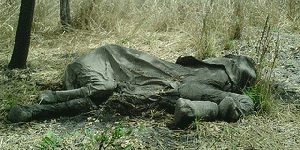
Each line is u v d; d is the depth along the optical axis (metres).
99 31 8.13
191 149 3.21
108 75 4.43
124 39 7.50
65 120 3.97
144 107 4.07
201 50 6.29
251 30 7.13
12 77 5.30
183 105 3.58
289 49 6.15
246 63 4.48
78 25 8.62
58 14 8.96
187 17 8.56
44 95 4.05
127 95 4.14
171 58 6.36
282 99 4.46
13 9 7.66
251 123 3.75
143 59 4.57
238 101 3.80
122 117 4.05
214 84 4.11
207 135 3.47
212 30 6.96
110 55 4.62
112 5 8.96
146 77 4.35
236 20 6.91
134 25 8.21
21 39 5.66
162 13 8.73
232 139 3.35
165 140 3.41
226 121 3.80
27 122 3.84
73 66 4.54
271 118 3.92
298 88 4.75
